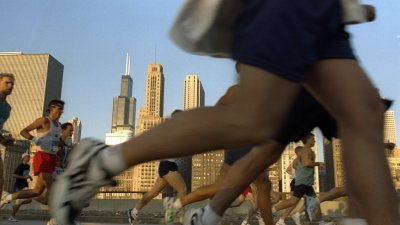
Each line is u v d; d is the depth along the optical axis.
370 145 1.79
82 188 1.80
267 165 2.73
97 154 1.79
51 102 7.61
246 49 1.67
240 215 13.30
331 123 2.27
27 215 12.95
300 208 10.52
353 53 1.88
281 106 1.65
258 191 5.17
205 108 1.71
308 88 1.96
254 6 1.71
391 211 1.76
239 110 1.66
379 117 1.84
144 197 8.30
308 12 1.68
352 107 1.80
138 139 1.73
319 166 9.22
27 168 11.80
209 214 2.82
